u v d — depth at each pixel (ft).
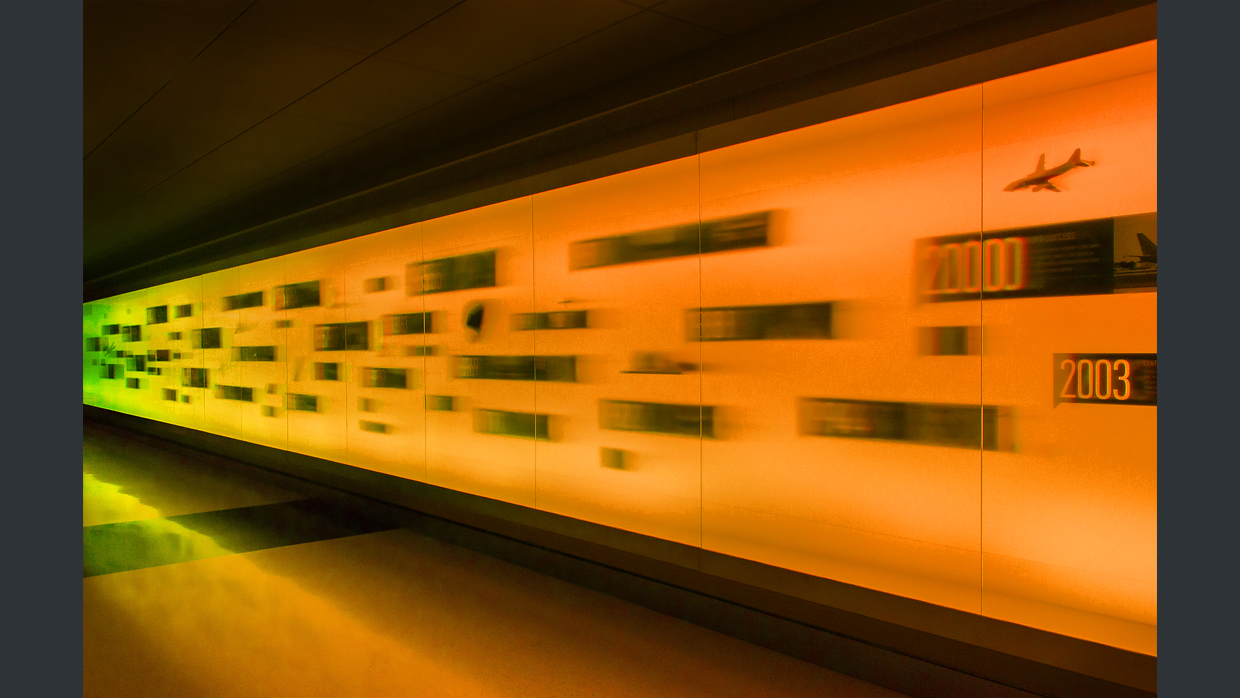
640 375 16.20
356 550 19.88
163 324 42.78
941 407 11.45
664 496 15.71
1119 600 9.71
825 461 12.93
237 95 16.05
